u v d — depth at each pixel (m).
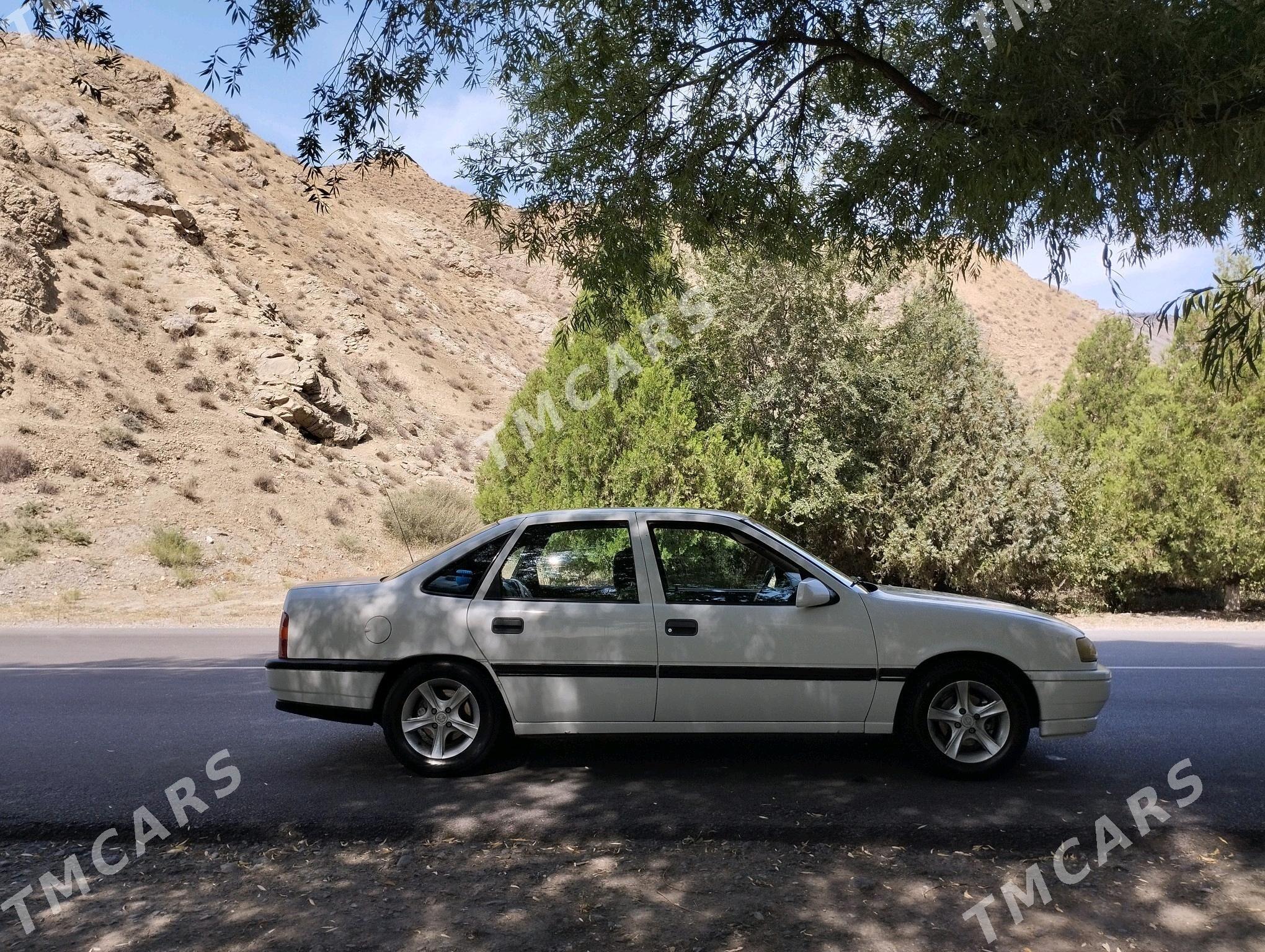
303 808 5.14
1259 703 8.19
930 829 4.77
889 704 5.65
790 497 16.77
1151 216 5.92
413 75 6.46
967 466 17.17
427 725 5.80
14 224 30.66
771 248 8.10
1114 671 10.05
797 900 3.91
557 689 5.69
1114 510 17.89
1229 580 18.11
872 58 6.53
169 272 35.16
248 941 3.56
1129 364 29.55
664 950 3.47
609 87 7.21
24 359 26.12
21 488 21.80
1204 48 4.93
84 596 17.75
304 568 22.52
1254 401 17.41
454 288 60.62
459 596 5.82
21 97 40.06
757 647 5.64
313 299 43.44
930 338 17.80
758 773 5.84
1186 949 3.50
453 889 4.04
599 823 4.86
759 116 7.66
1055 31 5.39
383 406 37.34
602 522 5.97
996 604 6.07
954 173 6.28
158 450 25.56
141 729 7.14
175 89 54.50
